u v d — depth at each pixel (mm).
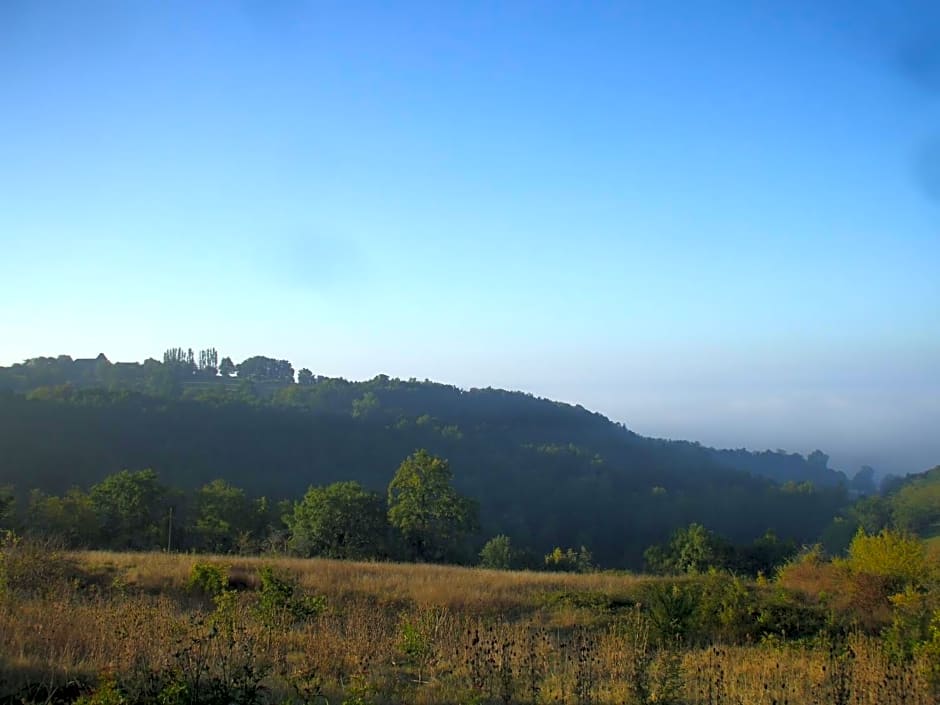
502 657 8570
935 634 9492
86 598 12328
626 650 9984
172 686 6227
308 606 11695
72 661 7605
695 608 13305
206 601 14148
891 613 15172
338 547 42656
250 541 42531
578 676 8312
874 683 8477
